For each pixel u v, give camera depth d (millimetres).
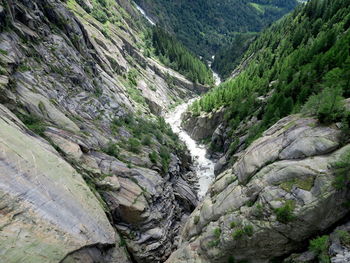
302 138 19406
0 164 14609
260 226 17188
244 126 53031
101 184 24672
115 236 21953
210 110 77250
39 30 43000
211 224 22547
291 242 16453
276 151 20984
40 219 14500
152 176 32156
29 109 25734
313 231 15555
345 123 17594
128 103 68812
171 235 30250
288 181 17438
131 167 31250
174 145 55031
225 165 47750
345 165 15023
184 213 38188
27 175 15828
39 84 32312
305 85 40531
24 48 34562
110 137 37531
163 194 32188
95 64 62594
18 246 12258
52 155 20516
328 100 19062
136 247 24188
